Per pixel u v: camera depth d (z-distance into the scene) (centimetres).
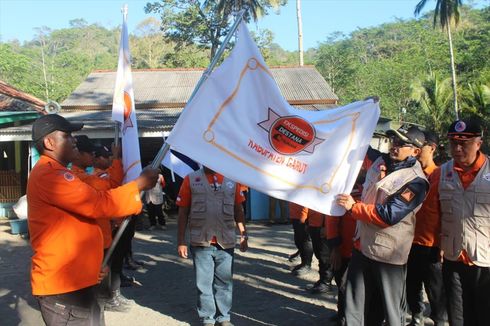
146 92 1859
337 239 467
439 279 455
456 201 385
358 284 399
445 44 4631
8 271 753
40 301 297
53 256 291
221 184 494
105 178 404
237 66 342
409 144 376
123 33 384
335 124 362
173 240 1023
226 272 495
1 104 1675
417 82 3403
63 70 5131
